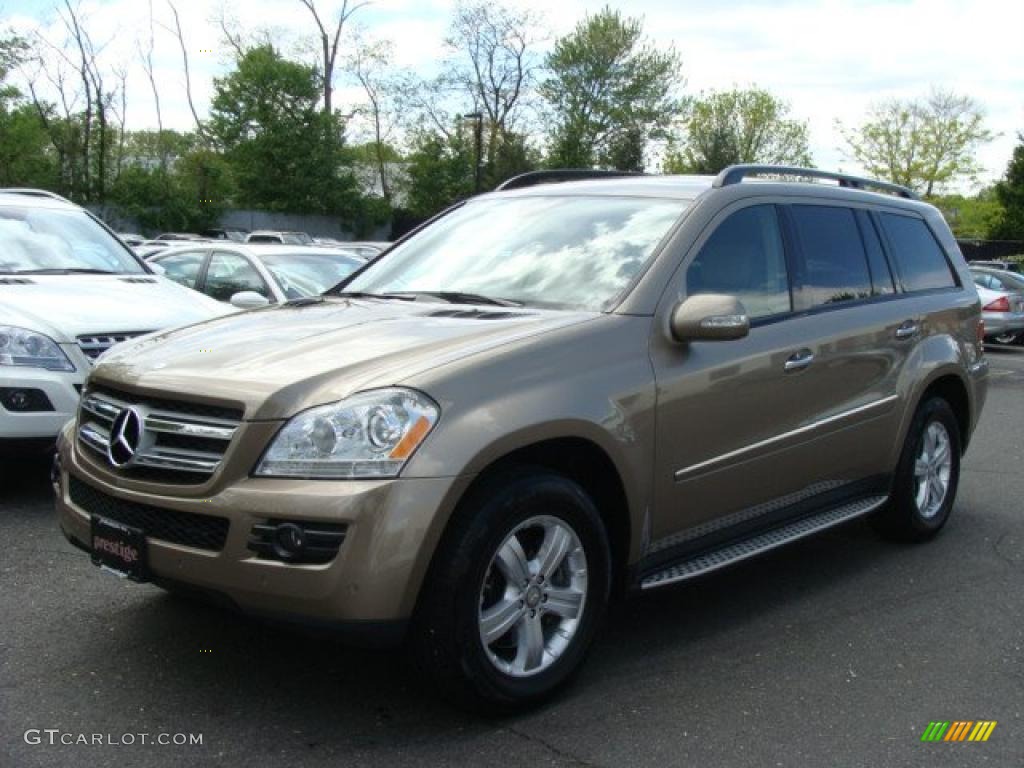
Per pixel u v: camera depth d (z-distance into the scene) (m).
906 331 5.35
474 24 54.09
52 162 43.12
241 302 5.59
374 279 4.82
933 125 58.47
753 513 4.45
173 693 3.62
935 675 4.00
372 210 52.62
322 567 3.07
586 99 59.59
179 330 4.20
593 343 3.71
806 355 4.56
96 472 3.60
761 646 4.23
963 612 4.71
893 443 5.33
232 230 44.62
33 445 5.70
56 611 4.34
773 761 3.28
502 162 51.47
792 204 4.86
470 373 3.34
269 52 50.50
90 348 5.86
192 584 3.28
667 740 3.39
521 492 3.36
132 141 55.22
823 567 5.34
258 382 3.31
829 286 4.92
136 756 3.18
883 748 3.39
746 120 63.69
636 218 4.41
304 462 3.15
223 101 50.06
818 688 3.84
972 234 60.78
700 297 3.89
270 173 50.12
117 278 6.97
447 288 4.46
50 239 7.38
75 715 3.44
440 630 3.22
